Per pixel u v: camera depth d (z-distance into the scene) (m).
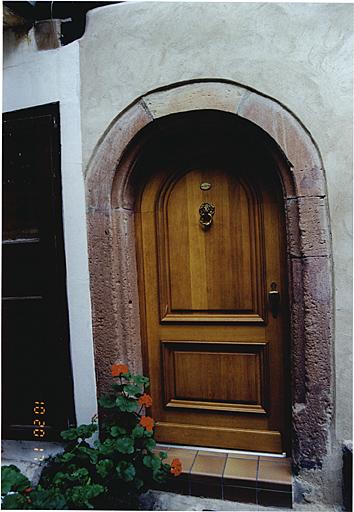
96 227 2.33
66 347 2.39
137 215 2.47
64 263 2.39
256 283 2.33
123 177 2.33
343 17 2.00
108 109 2.30
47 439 2.44
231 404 2.41
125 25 2.28
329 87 2.01
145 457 1.94
